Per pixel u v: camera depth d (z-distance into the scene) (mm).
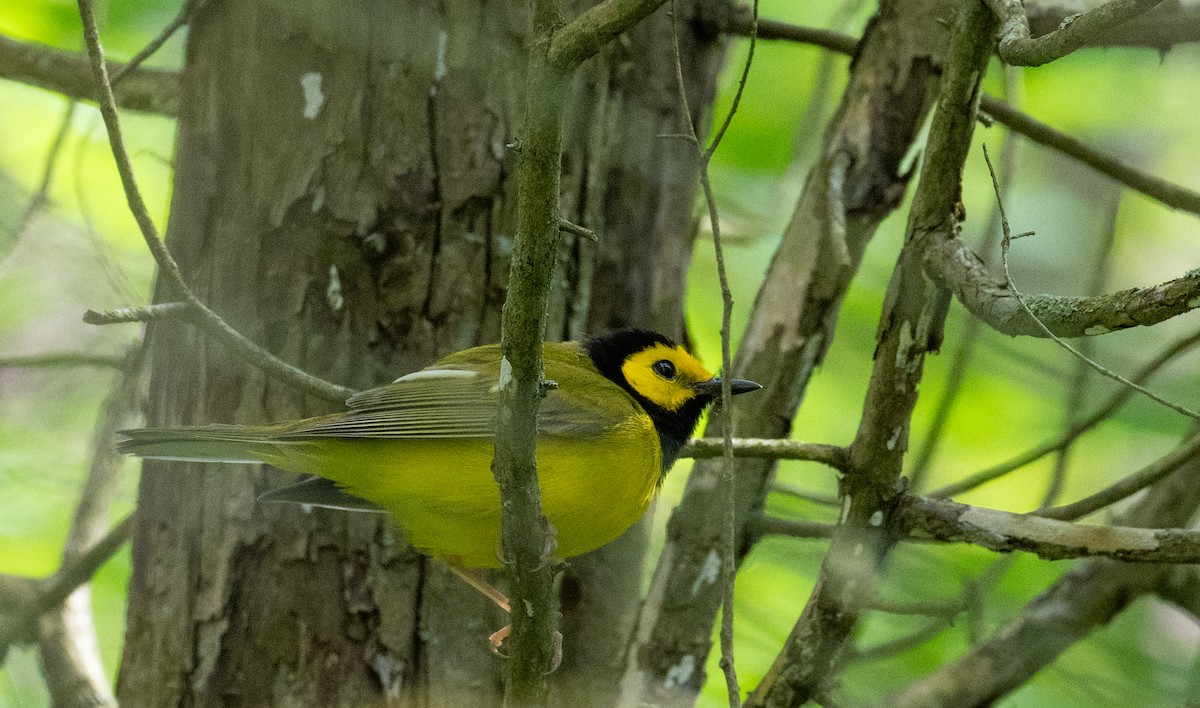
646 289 10594
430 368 9094
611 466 9117
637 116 10492
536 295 6363
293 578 9344
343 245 9586
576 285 10203
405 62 9750
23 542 13828
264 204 9688
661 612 10258
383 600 9359
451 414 8766
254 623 9297
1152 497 11297
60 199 15469
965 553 12922
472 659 9445
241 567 9398
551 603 7383
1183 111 16734
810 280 10648
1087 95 16688
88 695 10773
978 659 10391
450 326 9594
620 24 5840
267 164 9727
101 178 15523
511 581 7250
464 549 9117
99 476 11852
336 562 9375
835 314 10672
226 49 9969
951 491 10422
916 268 7859
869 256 15648
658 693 10047
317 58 9750
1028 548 7695
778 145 15586
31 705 14164
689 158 10867
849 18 13477
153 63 14344
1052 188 18266
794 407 10672
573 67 5996
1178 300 6180
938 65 10680
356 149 9664
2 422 15281
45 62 11227
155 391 10008
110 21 14203
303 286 9562
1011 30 6832
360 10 9742
